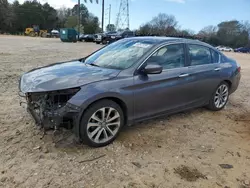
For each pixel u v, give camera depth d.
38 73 4.00
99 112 3.69
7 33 81.56
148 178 3.18
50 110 3.43
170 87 4.45
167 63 4.48
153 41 4.59
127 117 4.01
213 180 3.24
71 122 3.52
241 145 4.23
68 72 3.89
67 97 3.48
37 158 3.39
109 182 3.05
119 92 3.76
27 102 3.71
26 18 90.06
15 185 2.88
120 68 4.06
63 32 37.47
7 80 7.25
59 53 15.91
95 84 3.60
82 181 3.03
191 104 5.04
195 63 5.00
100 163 3.40
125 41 4.94
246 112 5.92
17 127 4.19
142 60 4.13
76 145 3.76
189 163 3.57
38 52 15.80
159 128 4.61
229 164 3.63
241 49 58.75
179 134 4.44
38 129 4.11
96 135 3.71
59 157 3.45
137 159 3.56
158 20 61.97
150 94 4.16
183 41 4.86
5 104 5.21
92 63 4.53
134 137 4.18
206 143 4.20
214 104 5.62
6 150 3.52
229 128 4.89
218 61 5.57
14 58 12.05
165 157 3.67
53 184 2.94
